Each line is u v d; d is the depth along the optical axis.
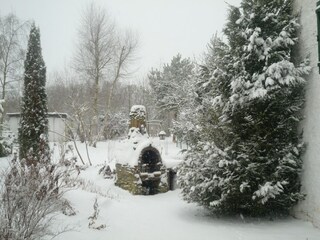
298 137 9.42
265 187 8.40
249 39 9.36
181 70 35.06
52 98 38.06
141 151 15.22
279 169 8.85
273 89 8.95
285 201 9.21
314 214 8.68
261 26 9.80
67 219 7.81
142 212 10.73
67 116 29.36
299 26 9.57
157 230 8.39
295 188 9.34
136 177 14.83
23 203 5.72
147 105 41.75
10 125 30.89
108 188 15.58
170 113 40.38
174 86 33.59
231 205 9.42
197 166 9.62
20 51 29.78
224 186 9.02
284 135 9.38
